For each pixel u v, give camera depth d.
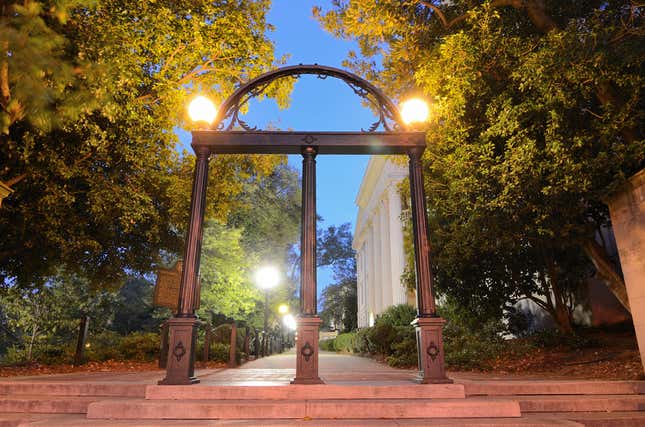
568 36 6.25
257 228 25.30
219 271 18.44
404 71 10.20
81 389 5.12
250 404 4.26
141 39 7.73
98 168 8.91
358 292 45.50
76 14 6.35
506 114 7.12
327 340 40.06
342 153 6.38
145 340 12.30
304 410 4.22
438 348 5.17
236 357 11.22
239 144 6.05
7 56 4.38
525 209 7.46
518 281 11.48
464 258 10.27
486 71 8.00
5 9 4.83
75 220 9.44
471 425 3.78
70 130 7.18
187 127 10.90
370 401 4.50
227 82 10.73
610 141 6.52
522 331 14.05
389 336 13.85
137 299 27.22
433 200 10.18
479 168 7.58
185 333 5.17
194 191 5.81
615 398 4.89
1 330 19.42
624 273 7.02
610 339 10.66
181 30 8.59
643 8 6.37
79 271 12.09
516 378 7.14
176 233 14.13
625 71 6.38
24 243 9.70
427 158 9.31
